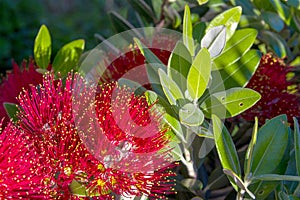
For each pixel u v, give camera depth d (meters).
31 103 0.50
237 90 0.52
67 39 1.89
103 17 2.09
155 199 0.50
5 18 1.81
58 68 0.65
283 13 0.67
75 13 2.15
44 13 1.97
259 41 0.72
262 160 0.52
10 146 0.47
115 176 0.47
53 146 0.47
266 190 0.52
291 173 0.54
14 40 1.79
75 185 0.47
